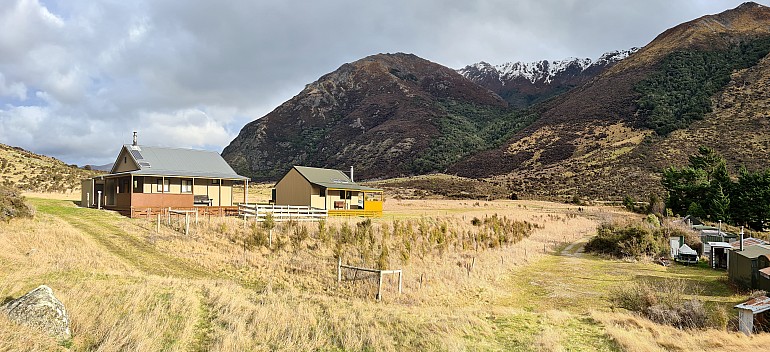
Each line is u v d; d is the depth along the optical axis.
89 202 33.28
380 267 17.52
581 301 17.36
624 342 11.21
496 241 28.30
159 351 8.83
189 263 17.38
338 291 15.40
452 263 21.44
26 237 17.80
